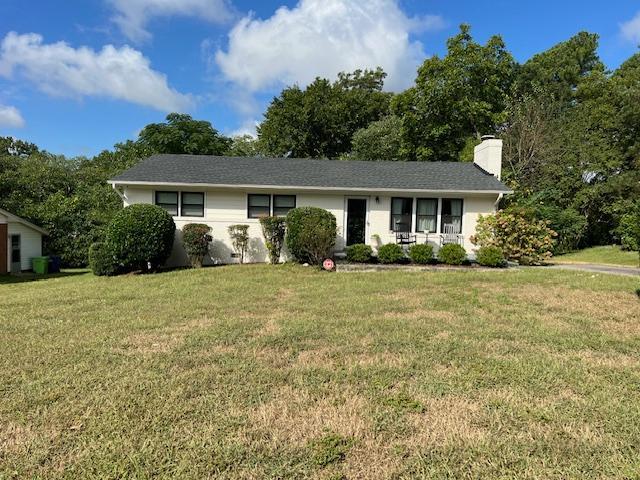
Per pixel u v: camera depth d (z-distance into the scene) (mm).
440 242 14047
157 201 13797
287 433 2928
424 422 3102
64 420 3105
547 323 6133
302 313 6738
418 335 5418
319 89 32188
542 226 14000
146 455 2643
